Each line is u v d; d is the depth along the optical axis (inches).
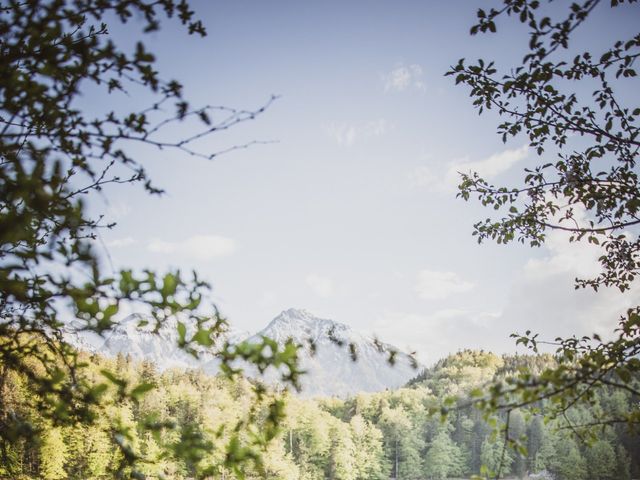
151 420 71.6
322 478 2721.5
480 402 82.2
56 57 66.5
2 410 68.4
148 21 68.4
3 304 63.9
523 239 191.0
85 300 60.5
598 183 163.9
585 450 2987.2
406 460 3459.6
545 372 87.0
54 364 70.9
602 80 146.7
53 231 66.1
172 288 63.2
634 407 113.0
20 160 52.2
